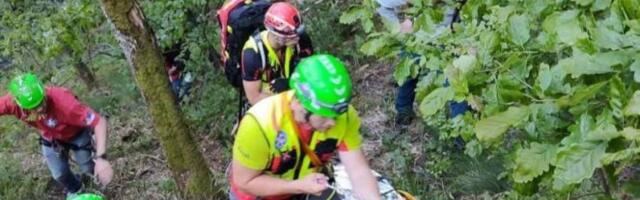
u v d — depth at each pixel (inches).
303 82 104.9
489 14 140.1
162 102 224.1
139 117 302.8
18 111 220.2
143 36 216.2
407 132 244.5
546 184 115.5
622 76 99.4
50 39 284.5
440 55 142.0
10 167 279.3
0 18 294.4
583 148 93.1
